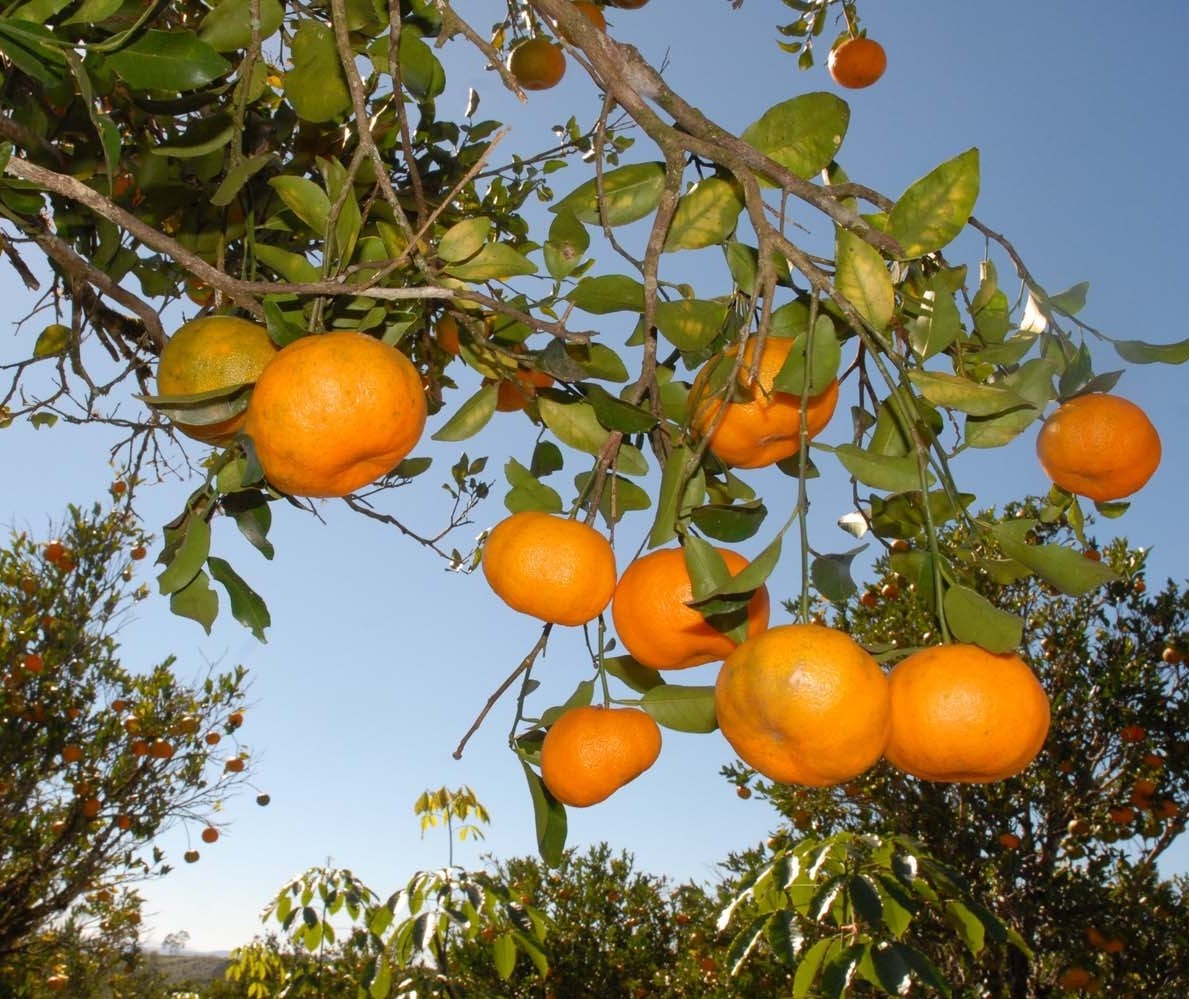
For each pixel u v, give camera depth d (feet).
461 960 10.77
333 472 1.97
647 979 11.22
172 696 10.76
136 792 10.03
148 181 2.81
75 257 2.52
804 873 4.37
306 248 3.20
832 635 1.80
